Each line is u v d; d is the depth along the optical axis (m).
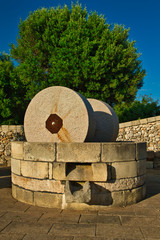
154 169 8.63
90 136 4.61
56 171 3.78
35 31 15.68
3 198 4.39
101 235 2.74
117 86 15.30
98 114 6.38
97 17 15.28
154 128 11.70
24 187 4.11
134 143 4.12
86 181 3.72
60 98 4.62
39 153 3.92
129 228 2.95
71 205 3.74
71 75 13.76
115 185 3.85
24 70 14.23
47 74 15.34
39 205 3.89
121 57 14.60
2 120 15.34
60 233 2.80
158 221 3.20
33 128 4.85
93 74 13.80
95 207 3.73
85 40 13.90
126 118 15.63
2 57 18.64
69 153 3.76
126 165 3.97
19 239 2.63
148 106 15.90
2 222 3.16
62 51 13.73
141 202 4.15
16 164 4.32
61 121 4.56
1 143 10.76
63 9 16.08
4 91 15.25
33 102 4.88
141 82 17.27
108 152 3.81
